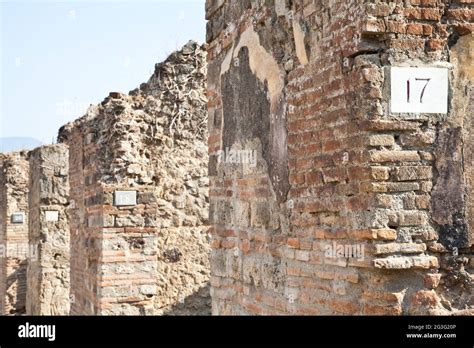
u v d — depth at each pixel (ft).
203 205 37.55
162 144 37.14
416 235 15.29
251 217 21.01
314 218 17.31
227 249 22.91
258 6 20.52
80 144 40.86
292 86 18.35
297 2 18.20
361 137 15.47
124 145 35.83
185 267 36.99
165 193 37.01
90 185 37.93
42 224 56.39
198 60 38.27
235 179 22.29
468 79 15.80
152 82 38.40
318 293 17.17
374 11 15.35
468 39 15.85
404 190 15.30
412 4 15.57
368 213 15.29
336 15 16.39
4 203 67.51
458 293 15.58
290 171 18.38
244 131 21.58
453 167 15.57
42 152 56.65
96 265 35.94
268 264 19.83
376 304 15.31
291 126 18.33
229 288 22.77
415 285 15.39
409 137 15.46
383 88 15.39
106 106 37.27
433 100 15.56
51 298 56.29
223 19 23.54
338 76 16.28
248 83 21.26
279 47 19.21
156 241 35.96
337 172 16.29
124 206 35.37
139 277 35.37
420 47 15.58
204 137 37.99
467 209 15.58
